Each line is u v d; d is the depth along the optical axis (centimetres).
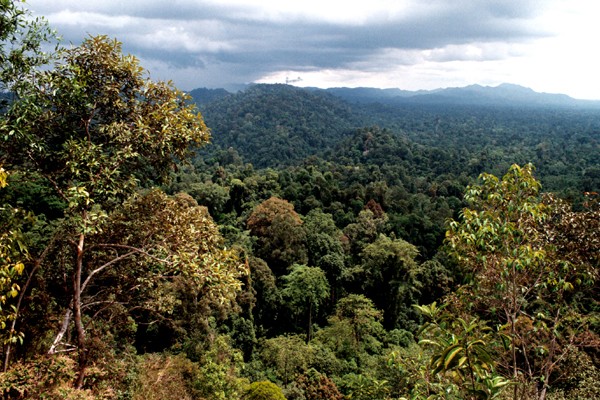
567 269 494
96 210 657
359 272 3047
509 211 457
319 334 2464
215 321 2033
